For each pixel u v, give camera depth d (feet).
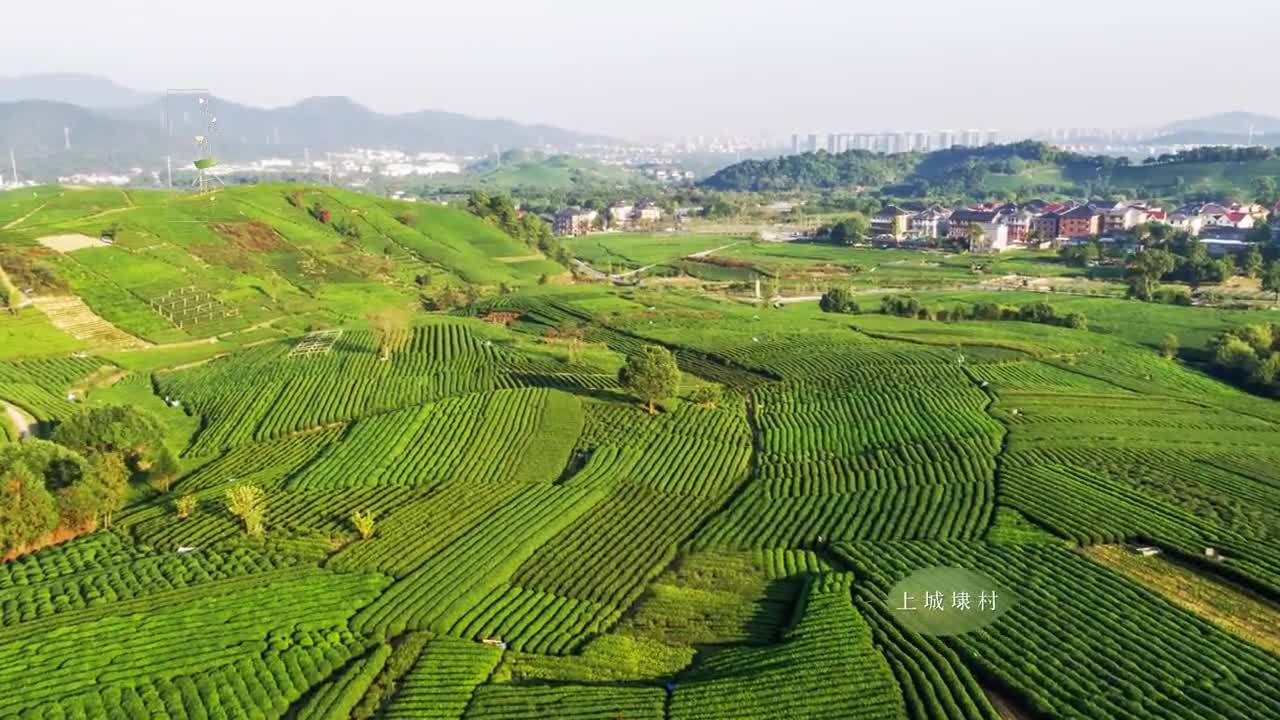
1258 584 281.74
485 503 356.79
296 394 487.61
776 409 469.98
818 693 232.94
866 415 451.12
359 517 329.93
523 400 468.34
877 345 581.12
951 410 449.48
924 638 257.55
